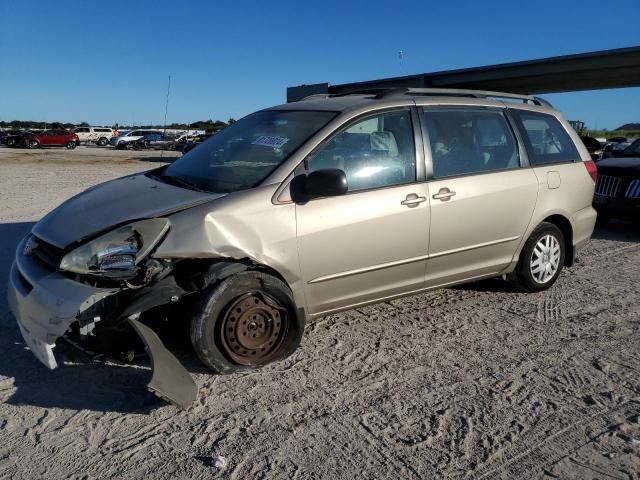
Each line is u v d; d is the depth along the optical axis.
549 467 2.89
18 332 4.36
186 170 4.44
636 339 4.47
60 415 3.29
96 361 3.91
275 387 3.64
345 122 4.13
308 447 3.03
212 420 3.27
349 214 3.98
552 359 4.11
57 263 3.46
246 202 3.68
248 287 3.65
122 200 3.86
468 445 3.07
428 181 4.41
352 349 4.21
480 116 4.92
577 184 5.52
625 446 3.07
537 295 5.48
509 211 4.90
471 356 4.14
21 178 17.06
